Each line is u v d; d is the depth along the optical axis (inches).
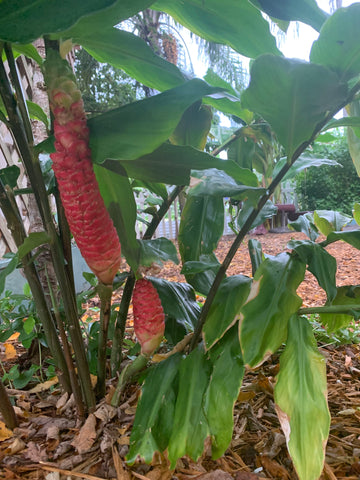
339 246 222.4
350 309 44.6
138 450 43.0
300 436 39.4
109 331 66.7
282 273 46.6
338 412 55.6
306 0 37.3
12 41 26.5
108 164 38.5
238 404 56.8
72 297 48.1
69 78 30.7
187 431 43.1
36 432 50.6
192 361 48.0
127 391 60.1
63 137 30.5
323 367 43.0
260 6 39.0
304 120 33.8
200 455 41.9
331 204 306.7
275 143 60.6
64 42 36.9
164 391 47.0
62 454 46.6
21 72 104.6
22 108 39.1
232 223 61.2
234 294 49.6
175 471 43.8
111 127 32.9
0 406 50.3
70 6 26.0
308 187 314.5
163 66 43.8
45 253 72.6
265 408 56.5
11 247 114.8
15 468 44.3
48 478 42.4
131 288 57.6
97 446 47.4
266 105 32.5
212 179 40.2
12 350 72.6
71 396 57.2
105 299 40.3
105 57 45.8
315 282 143.6
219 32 46.0
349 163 304.5
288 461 45.4
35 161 38.4
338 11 28.9
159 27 233.3
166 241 46.3
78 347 48.3
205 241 58.6
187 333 61.2
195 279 61.2
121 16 33.6
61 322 48.0
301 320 46.0
